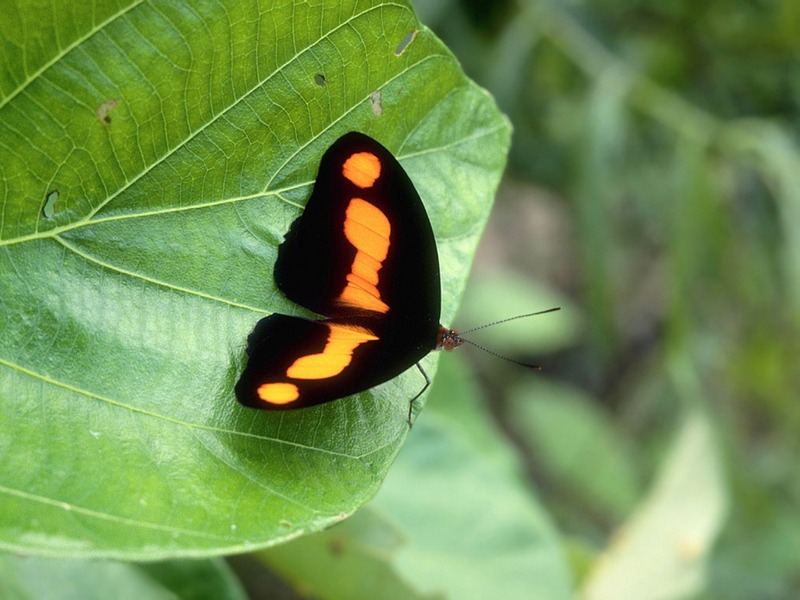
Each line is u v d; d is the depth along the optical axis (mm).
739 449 591
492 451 408
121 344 239
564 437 687
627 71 481
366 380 243
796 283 503
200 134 240
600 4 489
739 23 490
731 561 571
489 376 729
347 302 253
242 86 240
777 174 492
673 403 731
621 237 619
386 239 252
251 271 248
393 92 252
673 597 409
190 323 244
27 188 233
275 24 237
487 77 463
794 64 496
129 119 234
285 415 244
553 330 728
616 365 790
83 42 228
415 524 357
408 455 368
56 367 234
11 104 228
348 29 243
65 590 286
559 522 678
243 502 234
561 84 500
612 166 484
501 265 846
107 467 230
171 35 232
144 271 242
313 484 240
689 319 494
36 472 226
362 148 247
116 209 239
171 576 294
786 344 557
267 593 352
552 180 521
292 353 240
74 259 238
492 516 360
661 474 453
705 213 498
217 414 241
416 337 253
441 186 260
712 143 495
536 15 471
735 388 591
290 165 248
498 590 350
